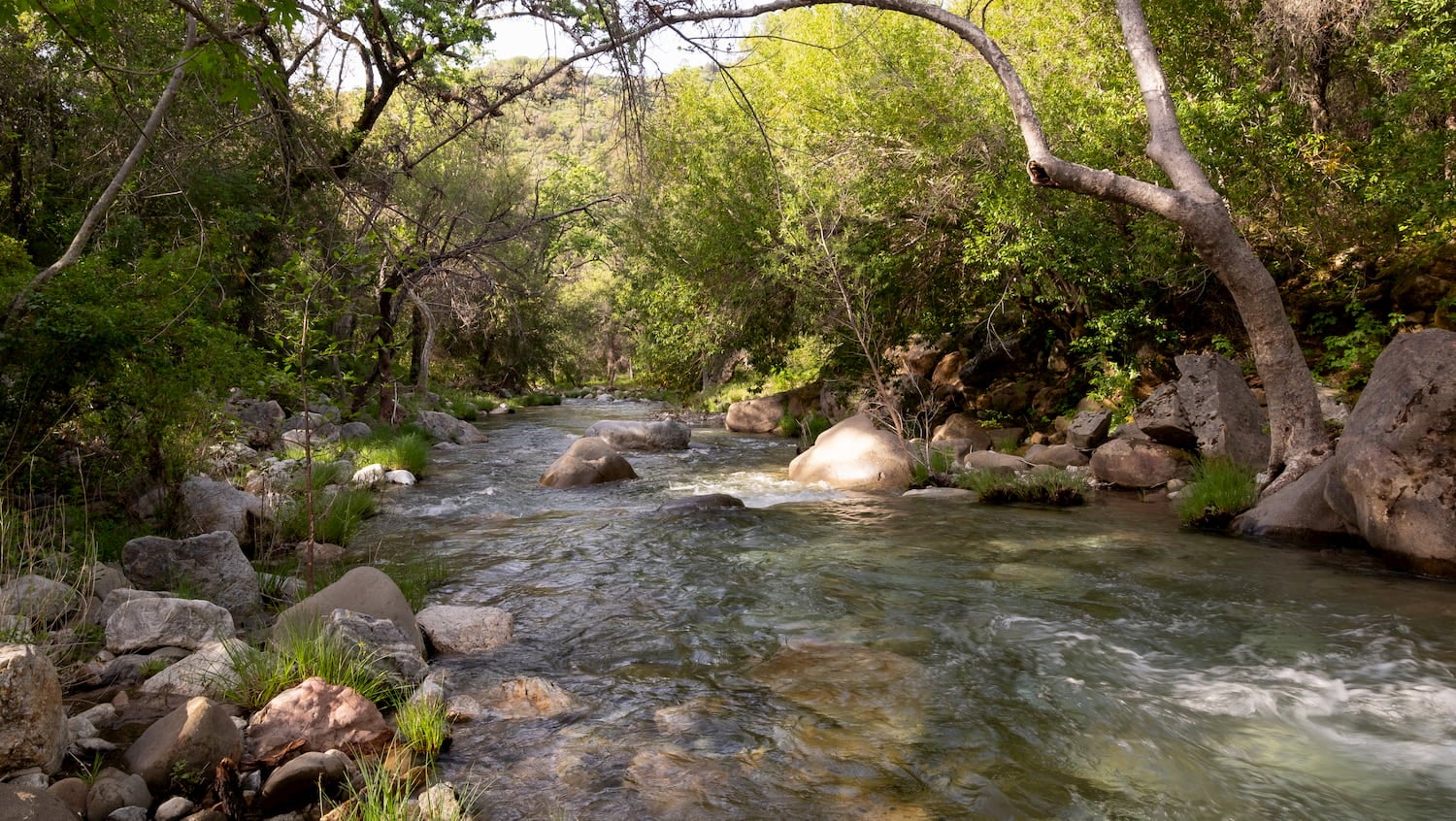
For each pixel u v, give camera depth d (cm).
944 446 1424
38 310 654
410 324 2294
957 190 1491
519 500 1176
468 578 730
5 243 699
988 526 932
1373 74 1514
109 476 782
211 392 801
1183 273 1392
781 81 1819
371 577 540
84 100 1348
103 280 709
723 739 411
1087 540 854
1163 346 1524
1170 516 967
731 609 632
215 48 439
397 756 381
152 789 349
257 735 388
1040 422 1614
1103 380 1496
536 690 458
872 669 505
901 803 350
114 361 692
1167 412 1146
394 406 1970
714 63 556
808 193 1465
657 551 828
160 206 1323
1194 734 417
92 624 523
